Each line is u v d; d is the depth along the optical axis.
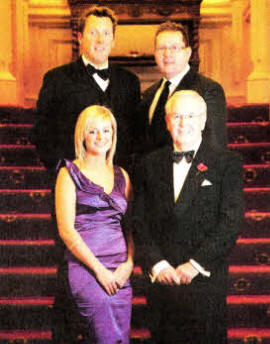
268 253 3.59
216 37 7.53
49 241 3.73
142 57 7.31
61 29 7.51
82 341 2.62
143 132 3.13
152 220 2.47
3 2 6.28
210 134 2.89
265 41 6.11
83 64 3.15
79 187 2.56
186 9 7.08
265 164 4.52
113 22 3.14
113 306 2.51
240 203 2.40
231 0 7.45
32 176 4.27
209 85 2.97
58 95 3.09
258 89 6.15
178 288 2.38
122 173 2.72
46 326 3.29
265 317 3.26
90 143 2.63
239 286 3.43
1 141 4.86
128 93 3.20
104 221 2.58
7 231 3.81
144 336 3.09
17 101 6.73
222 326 2.40
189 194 2.41
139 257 2.44
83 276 2.52
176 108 2.46
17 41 6.79
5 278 3.45
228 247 2.35
